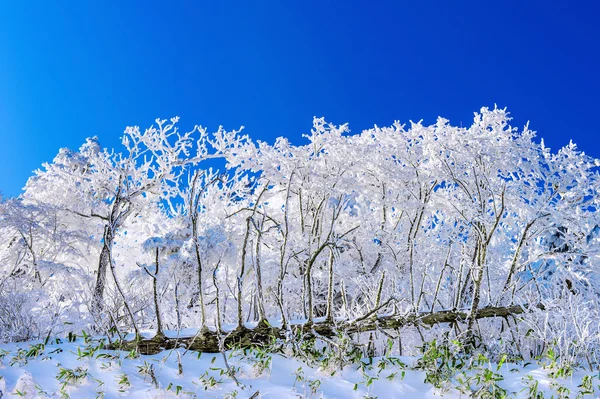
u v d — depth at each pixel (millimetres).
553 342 5574
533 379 5012
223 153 9766
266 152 8602
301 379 4914
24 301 6531
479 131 8992
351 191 8930
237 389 4590
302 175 8391
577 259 8195
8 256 11227
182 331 6141
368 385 4883
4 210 10875
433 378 5039
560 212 7832
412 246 8227
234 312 9227
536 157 8336
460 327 7293
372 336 7059
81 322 6770
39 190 12852
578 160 7961
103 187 11797
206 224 9688
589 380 4793
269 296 9492
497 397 4621
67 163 12766
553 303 6625
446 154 8844
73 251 11781
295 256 8289
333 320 6406
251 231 7699
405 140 9359
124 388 4359
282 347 5707
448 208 9094
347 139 9219
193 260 7723
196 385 4637
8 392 4020
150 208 12336
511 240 9195
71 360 4801
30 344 5207
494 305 7695
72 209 12156
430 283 9219
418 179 9055
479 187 8109
